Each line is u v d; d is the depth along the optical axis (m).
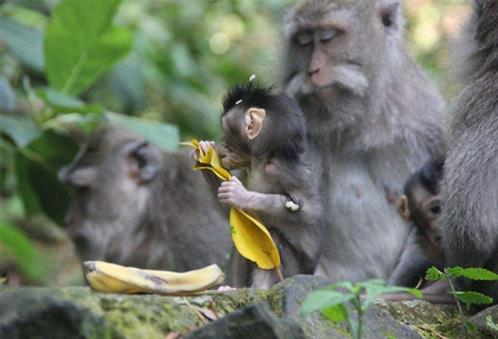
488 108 9.73
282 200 8.77
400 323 8.02
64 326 6.38
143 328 7.03
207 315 7.40
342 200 12.40
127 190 15.76
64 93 14.30
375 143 12.31
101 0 13.73
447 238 9.73
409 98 12.54
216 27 24.67
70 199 16.14
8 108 13.33
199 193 15.35
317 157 12.30
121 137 16.14
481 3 10.28
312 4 12.22
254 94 9.12
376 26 12.33
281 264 8.94
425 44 20.61
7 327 6.26
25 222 21.02
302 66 12.24
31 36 15.16
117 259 15.86
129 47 14.15
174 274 7.63
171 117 21.38
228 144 9.07
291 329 6.77
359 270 12.48
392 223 12.48
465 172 9.59
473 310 9.55
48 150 15.63
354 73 12.07
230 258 10.19
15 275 18.05
